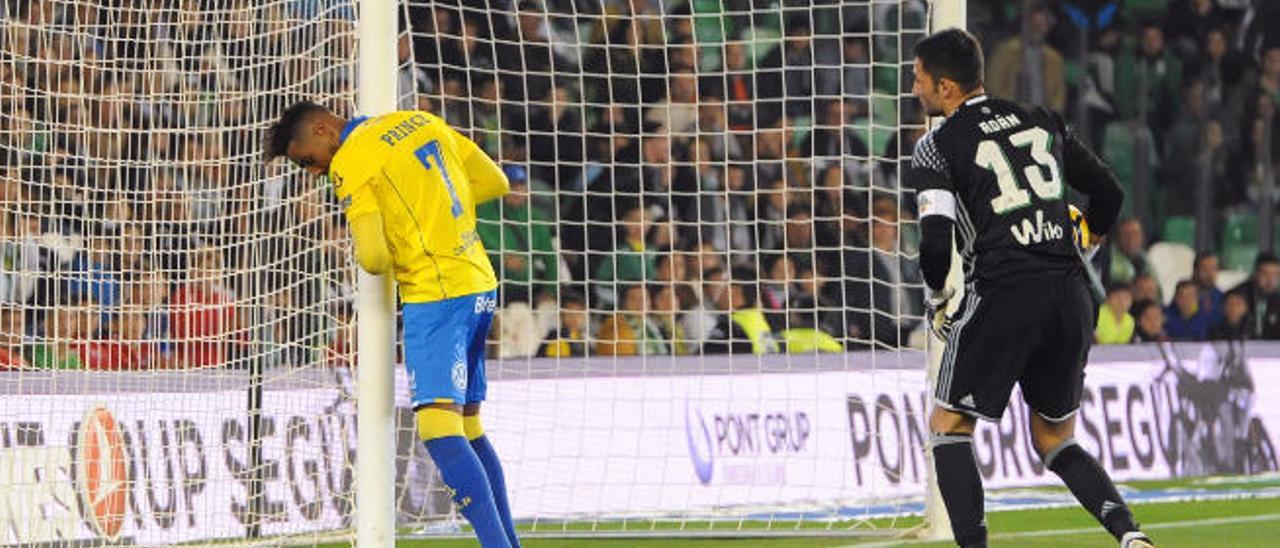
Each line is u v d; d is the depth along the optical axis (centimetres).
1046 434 2138
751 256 4394
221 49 3103
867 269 4406
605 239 4350
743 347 4178
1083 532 2847
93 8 3425
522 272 4184
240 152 3033
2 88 3200
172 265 3094
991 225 2011
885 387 3472
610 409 3306
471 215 2170
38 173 3347
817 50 4722
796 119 4672
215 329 3006
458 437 2102
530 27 4581
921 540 2695
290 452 2773
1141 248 4666
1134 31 5025
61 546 2697
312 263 2717
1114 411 3778
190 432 2786
